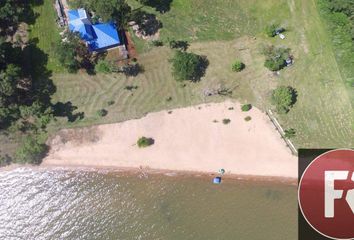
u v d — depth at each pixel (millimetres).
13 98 77188
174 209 76562
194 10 79750
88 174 77938
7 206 77688
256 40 79188
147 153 77812
